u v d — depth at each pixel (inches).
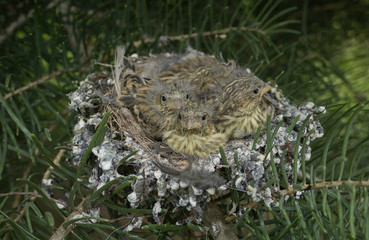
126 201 152.9
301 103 183.3
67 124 184.7
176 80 217.5
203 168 147.9
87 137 159.5
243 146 176.2
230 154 163.2
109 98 191.8
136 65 221.0
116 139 175.8
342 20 239.8
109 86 203.8
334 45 233.6
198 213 141.3
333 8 238.8
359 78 221.6
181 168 152.5
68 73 201.9
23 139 196.4
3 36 210.7
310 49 230.5
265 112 195.9
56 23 219.1
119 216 159.9
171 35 226.2
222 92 205.3
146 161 155.6
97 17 230.4
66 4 231.0
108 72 210.5
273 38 235.6
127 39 216.2
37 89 193.0
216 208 164.1
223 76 217.5
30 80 195.9
